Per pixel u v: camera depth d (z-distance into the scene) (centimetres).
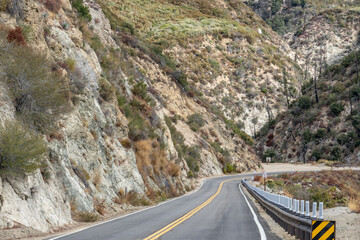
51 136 1703
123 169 2452
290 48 19238
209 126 7900
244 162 8131
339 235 1213
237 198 3147
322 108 11238
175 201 2783
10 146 1176
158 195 2897
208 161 6725
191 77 12106
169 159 4025
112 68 3503
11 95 1471
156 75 6788
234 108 12700
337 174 5878
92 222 1558
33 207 1267
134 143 3050
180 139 5850
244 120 12700
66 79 2011
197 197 3256
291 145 11250
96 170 2036
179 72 7850
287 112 12619
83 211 1627
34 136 1338
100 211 1766
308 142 10538
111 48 4359
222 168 7175
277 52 16925
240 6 19562
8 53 1505
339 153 9406
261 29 18400
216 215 1767
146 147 3119
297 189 4428
